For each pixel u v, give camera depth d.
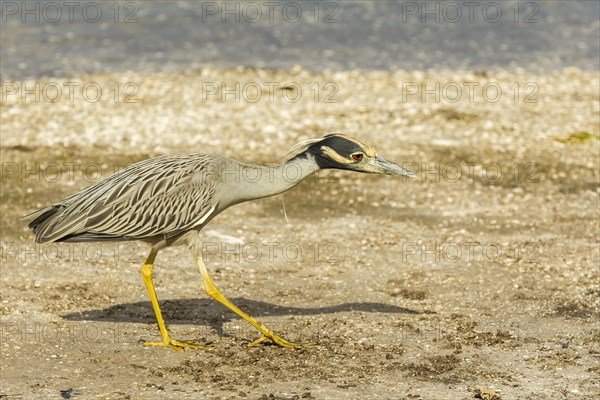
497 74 27.77
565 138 21.47
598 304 13.16
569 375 10.82
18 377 10.50
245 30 33.69
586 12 38.28
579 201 17.97
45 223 11.38
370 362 11.14
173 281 13.93
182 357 11.22
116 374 10.67
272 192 11.57
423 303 13.27
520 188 18.52
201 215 11.31
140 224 11.19
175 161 11.47
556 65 29.73
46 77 26.22
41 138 20.56
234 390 10.27
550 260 14.97
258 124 21.83
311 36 33.12
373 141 20.80
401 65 29.27
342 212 17.19
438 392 10.30
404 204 17.64
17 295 13.05
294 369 10.90
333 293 13.62
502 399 10.12
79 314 12.52
